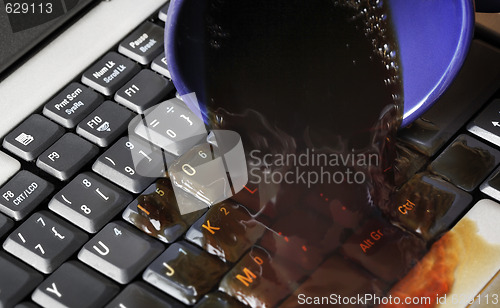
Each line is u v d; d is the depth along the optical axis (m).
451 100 0.43
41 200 0.42
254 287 0.40
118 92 0.44
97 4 0.45
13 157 0.43
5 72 0.44
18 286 0.40
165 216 0.41
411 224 0.41
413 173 0.42
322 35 0.43
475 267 0.40
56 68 0.44
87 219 0.41
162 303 0.40
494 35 0.44
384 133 0.42
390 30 0.43
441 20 0.41
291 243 0.41
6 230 0.41
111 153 0.42
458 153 0.42
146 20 0.45
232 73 0.42
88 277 0.40
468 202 0.42
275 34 0.43
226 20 0.41
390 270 0.40
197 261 0.41
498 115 0.43
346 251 0.41
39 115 0.43
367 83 0.43
